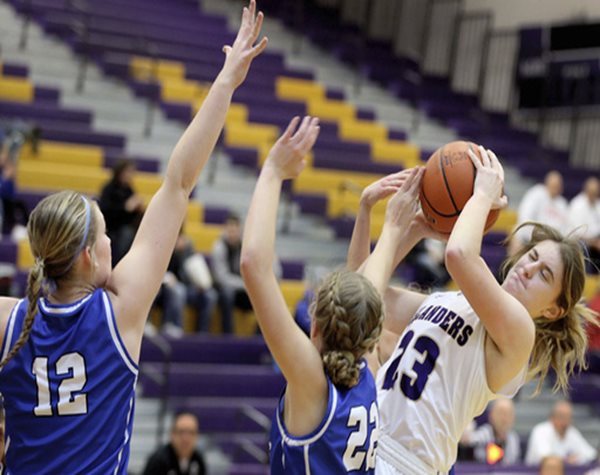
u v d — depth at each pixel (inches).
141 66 812.6
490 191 169.8
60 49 820.6
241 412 511.8
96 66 808.9
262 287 148.9
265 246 150.7
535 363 188.2
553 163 930.7
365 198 192.9
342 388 151.2
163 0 943.7
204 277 565.9
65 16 853.8
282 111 850.1
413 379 175.9
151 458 423.5
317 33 1016.2
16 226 578.9
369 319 149.6
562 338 185.3
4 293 395.9
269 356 564.1
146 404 514.6
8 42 808.9
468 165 179.0
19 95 740.0
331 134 848.9
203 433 509.4
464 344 174.4
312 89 908.0
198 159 150.0
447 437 174.6
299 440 149.6
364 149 830.5
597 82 946.7
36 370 141.3
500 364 172.1
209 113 151.6
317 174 757.9
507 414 472.7
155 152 740.0
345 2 1112.8
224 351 553.3
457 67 1070.4
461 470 418.3
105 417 140.4
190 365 542.9
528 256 180.1
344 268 171.3
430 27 1091.9
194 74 845.2
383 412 177.2
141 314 144.2
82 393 140.1
